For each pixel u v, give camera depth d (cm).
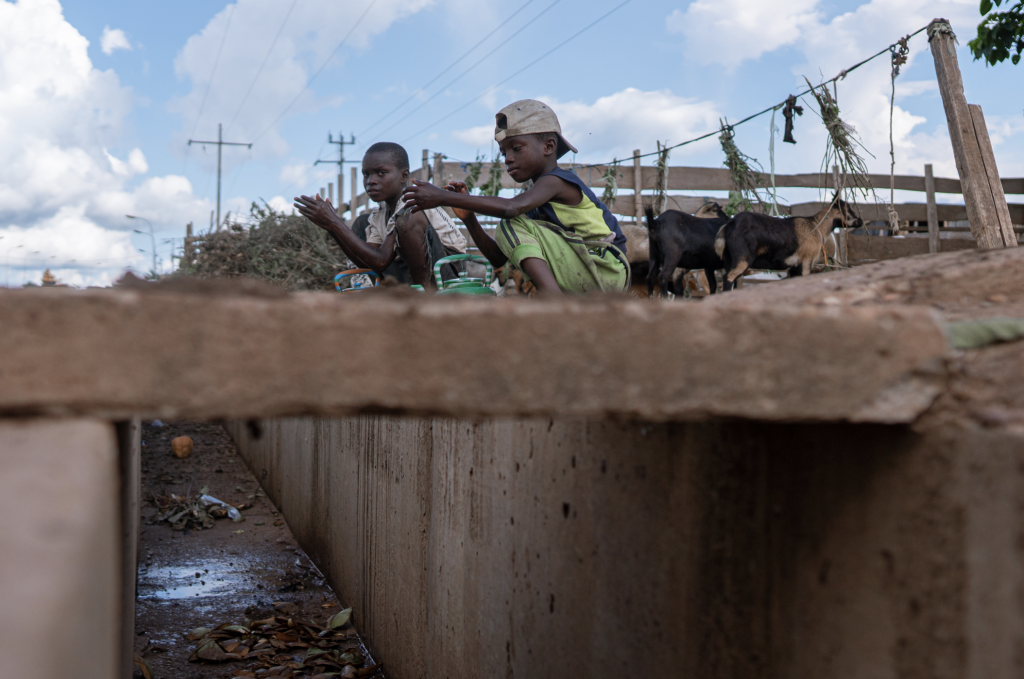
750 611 136
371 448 436
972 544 96
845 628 116
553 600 209
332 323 95
